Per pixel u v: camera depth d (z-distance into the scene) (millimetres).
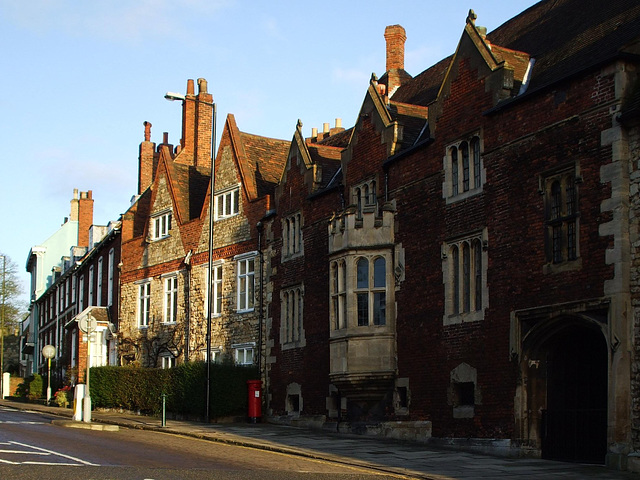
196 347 34875
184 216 37281
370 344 24000
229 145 34531
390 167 24656
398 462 17797
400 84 34031
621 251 16906
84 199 65750
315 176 28719
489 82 21062
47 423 26625
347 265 24562
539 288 18922
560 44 21594
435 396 22000
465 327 21156
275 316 30484
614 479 15172
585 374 18781
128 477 14312
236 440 21797
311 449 20078
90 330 26797
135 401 33719
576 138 18312
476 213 21109
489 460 18297
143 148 49031
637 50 17516
